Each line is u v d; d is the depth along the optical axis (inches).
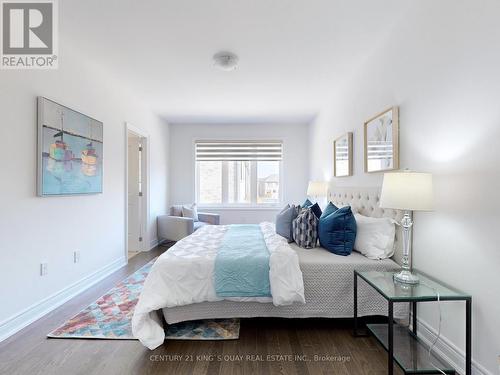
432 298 59.2
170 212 201.5
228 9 79.9
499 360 48.9
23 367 65.7
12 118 80.3
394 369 66.1
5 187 78.1
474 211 58.6
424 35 73.9
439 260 69.4
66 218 102.9
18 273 82.2
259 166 225.8
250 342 77.3
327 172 165.9
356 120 120.8
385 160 93.0
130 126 152.6
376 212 100.9
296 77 128.3
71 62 103.7
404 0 76.9
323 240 97.7
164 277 78.8
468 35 59.8
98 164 121.1
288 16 83.3
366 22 86.6
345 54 106.4
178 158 222.2
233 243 101.0
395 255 88.9
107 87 129.4
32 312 87.0
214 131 222.7
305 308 84.0
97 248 123.2
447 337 66.8
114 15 82.6
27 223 85.4
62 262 100.7
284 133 222.5
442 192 67.9
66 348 73.4
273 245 91.7
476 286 58.2
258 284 79.9
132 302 101.4
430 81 71.9
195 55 107.3
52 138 93.4
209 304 82.7
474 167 58.6
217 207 224.1
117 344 75.5
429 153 72.5
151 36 94.0
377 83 100.7
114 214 137.7
